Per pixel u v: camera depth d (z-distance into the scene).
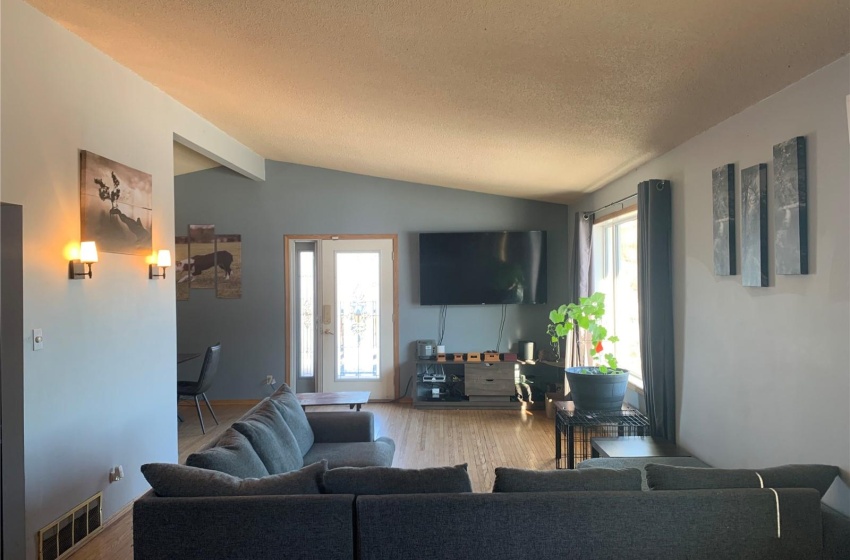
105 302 3.45
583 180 5.27
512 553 2.01
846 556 2.03
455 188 6.73
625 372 4.13
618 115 3.30
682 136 3.51
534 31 2.41
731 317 3.04
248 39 3.06
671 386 3.78
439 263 6.63
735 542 2.00
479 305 6.70
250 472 2.53
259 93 4.05
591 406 4.09
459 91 3.33
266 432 2.93
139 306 3.84
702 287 3.38
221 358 6.75
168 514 2.04
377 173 6.52
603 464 3.17
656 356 3.80
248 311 6.73
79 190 3.20
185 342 6.74
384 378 6.78
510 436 5.22
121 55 3.49
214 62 3.50
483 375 6.39
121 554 3.07
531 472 2.17
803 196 2.39
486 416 6.04
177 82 3.96
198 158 6.30
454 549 2.02
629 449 3.50
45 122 2.95
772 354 2.66
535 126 3.79
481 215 6.74
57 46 3.04
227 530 2.04
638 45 2.38
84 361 3.24
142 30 3.10
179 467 2.18
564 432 4.67
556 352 6.59
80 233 3.21
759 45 2.19
